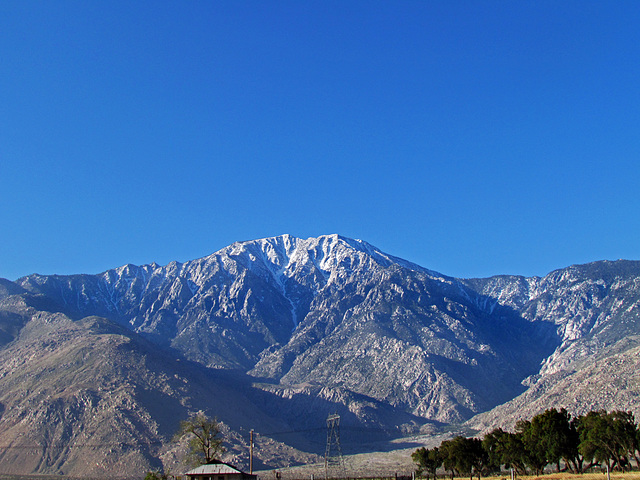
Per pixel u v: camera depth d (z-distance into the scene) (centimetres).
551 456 11381
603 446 10650
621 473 9875
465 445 12669
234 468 10806
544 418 11744
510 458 12169
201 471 10781
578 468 12131
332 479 16038
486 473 14125
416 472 15150
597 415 11300
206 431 13062
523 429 12706
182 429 13312
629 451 10781
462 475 14162
